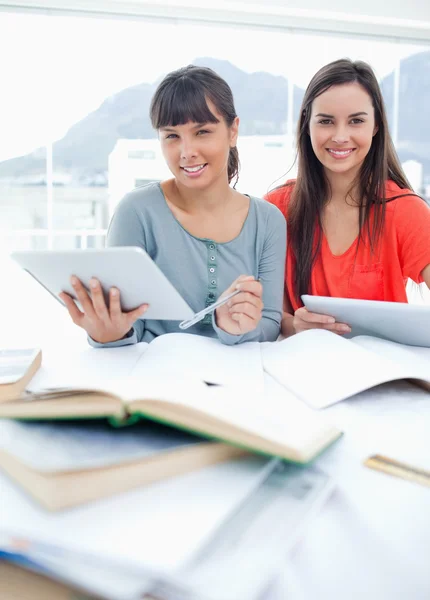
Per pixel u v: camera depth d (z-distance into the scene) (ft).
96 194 10.00
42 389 1.72
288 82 9.93
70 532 1.11
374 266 4.21
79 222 10.03
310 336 2.77
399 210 4.12
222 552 1.10
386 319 2.83
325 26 9.80
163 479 1.34
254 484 1.34
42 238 9.92
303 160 4.17
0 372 2.26
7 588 1.09
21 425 1.53
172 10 9.18
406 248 4.12
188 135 3.06
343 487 1.44
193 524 1.15
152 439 1.43
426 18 9.79
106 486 1.25
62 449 1.34
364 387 2.19
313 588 1.08
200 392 1.65
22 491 1.29
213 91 3.05
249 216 3.55
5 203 9.62
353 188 4.14
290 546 1.13
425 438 1.78
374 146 4.06
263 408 1.67
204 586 0.99
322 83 3.84
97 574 1.01
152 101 3.14
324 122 3.86
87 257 2.28
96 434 1.46
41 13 8.89
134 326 3.29
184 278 3.50
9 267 9.91
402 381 2.44
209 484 1.33
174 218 3.48
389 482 1.47
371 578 1.11
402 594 1.08
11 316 8.87
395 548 1.20
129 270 2.28
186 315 2.54
